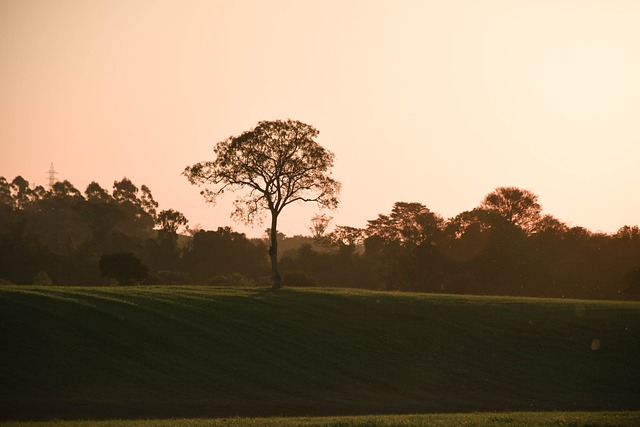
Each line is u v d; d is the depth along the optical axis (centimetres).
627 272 13975
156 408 5491
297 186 9631
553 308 9081
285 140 9556
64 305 7556
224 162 9481
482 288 14138
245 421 4269
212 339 7162
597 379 6875
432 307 8856
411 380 6644
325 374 6638
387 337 7688
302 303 8644
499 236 15125
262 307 8344
